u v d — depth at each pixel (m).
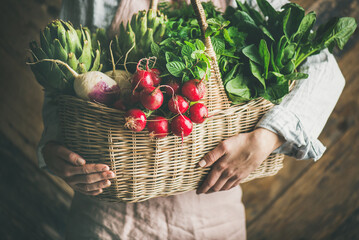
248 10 0.87
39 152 0.91
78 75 0.68
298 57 0.84
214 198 0.94
